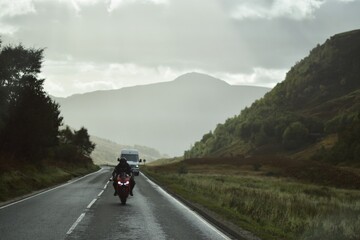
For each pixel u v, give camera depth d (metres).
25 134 31.48
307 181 61.19
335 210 17.75
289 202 19.22
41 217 12.66
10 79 30.58
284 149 139.12
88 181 34.75
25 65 31.89
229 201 17.95
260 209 15.06
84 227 11.01
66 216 13.05
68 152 55.03
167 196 21.69
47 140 34.38
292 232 11.23
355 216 14.71
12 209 14.43
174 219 13.07
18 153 32.38
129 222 12.14
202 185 28.42
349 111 151.12
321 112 170.88
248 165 91.12
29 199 18.12
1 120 28.55
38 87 33.25
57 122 40.81
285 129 146.12
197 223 12.34
